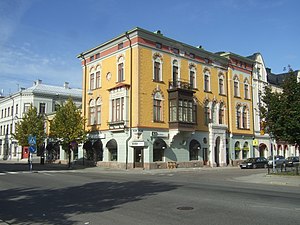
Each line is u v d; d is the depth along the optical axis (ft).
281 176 75.92
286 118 74.28
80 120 116.57
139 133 104.32
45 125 162.81
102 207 33.30
